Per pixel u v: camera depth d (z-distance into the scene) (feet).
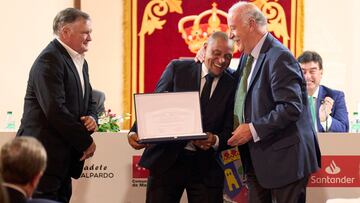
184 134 14.92
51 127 14.75
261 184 14.29
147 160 15.52
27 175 9.49
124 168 17.08
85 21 15.12
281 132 14.26
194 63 15.84
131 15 24.64
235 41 14.94
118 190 17.08
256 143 14.39
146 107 15.06
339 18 24.68
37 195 14.47
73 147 15.17
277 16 24.66
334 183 16.84
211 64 15.24
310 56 18.79
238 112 15.01
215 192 15.69
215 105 15.49
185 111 15.06
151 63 24.64
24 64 23.34
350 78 24.63
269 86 14.40
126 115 21.93
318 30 24.67
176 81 15.69
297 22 24.64
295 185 14.24
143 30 24.64
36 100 14.80
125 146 17.08
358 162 16.83
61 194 15.42
